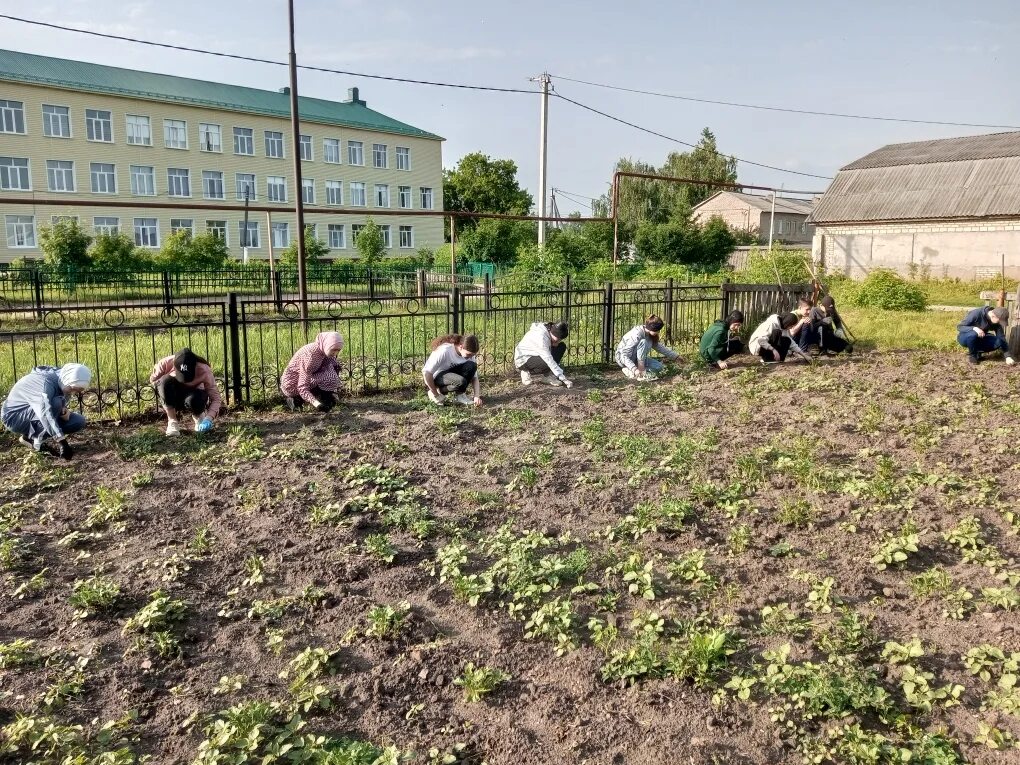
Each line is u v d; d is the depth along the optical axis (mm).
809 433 6863
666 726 3033
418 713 3164
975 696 3143
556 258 26297
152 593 4023
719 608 3844
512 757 2906
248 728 3000
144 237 37688
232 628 3766
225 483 5570
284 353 10336
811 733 2967
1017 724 2951
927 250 26656
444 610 3932
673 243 37500
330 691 3283
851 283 21500
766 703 3145
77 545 4613
